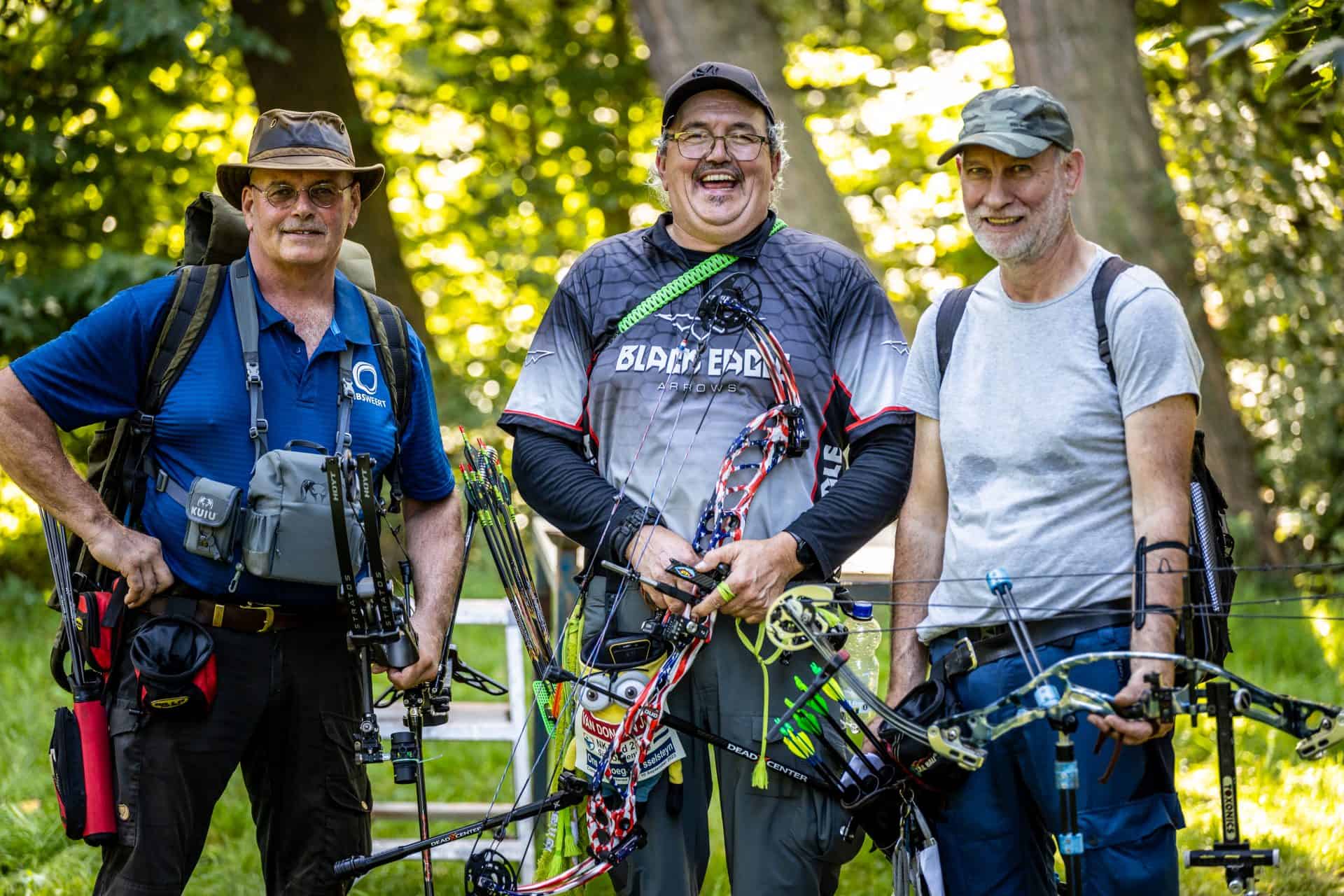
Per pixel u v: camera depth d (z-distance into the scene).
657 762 11.59
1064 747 9.91
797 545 11.36
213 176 39.00
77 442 27.02
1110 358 10.47
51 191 35.59
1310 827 17.66
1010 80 48.25
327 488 11.40
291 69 39.12
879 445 11.80
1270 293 34.66
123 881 11.40
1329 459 34.41
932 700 11.10
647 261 12.12
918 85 49.44
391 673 11.89
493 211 46.28
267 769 12.16
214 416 11.55
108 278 32.44
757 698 11.55
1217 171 35.34
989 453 10.88
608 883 17.09
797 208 32.31
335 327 12.02
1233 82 34.59
